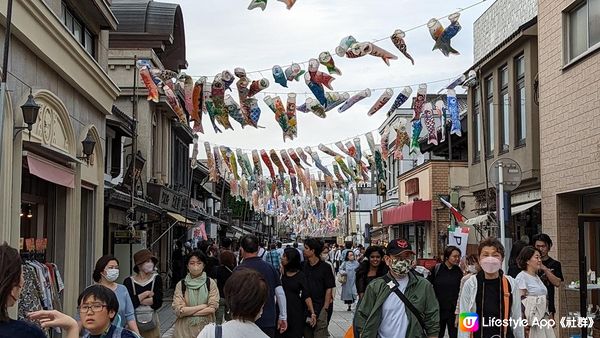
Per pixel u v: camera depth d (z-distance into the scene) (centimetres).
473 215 2414
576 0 1352
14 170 1045
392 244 686
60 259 1373
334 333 1593
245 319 458
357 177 1888
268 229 6969
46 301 1037
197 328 882
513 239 1848
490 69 1902
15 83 1060
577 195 1431
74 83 1373
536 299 841
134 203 2002
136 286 873
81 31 1566
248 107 1365
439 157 2964
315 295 1047
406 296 677
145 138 2538
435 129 1479
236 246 2392
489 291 721
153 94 1402
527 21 1688
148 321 858
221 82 1349
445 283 1120
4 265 387
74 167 1380
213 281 909
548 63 1477
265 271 913
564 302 1383
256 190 2455
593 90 1280
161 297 891
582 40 1359
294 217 4016
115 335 508
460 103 2673
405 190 3067
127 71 2541
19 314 973
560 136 1419
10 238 1026
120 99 2544
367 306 686
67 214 1382
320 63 1250
